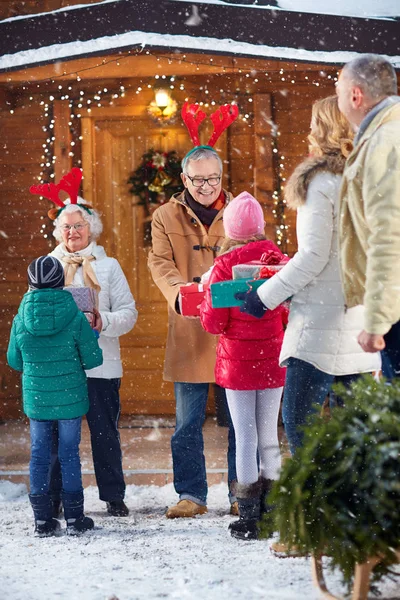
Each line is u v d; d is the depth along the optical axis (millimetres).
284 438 8438
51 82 9844
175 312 5906
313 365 4375
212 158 6070
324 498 3277
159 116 9672
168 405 9945
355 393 3486
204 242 6211
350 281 4129
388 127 3891
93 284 6098
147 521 5832
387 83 4066
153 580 4004
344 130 4406
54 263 5543
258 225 5172
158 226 6273
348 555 3246
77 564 4449
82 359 5570
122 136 9961
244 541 4953
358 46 8484
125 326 6070
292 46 8453
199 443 6070
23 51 8531
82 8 8406
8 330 9914
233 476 5973
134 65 8961
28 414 5516
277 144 9734
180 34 8359
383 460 3195
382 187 3820
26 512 6270
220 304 4746
